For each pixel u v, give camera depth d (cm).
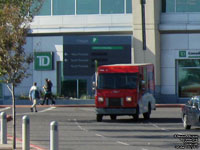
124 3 7312
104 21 7344
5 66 2784
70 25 7394
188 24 7262
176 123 4356
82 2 7394
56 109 6222
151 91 5059
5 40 2756
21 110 6028
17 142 3088
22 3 3394
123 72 4528
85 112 5731
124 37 7238
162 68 7412
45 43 7425
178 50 7356
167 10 7381
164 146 2886
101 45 7269
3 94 7419
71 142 3102
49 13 7444
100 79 4550
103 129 3900
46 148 2830
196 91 7369
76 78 7325
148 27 7131
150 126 4109
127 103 4456
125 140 3195
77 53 7319
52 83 7400
